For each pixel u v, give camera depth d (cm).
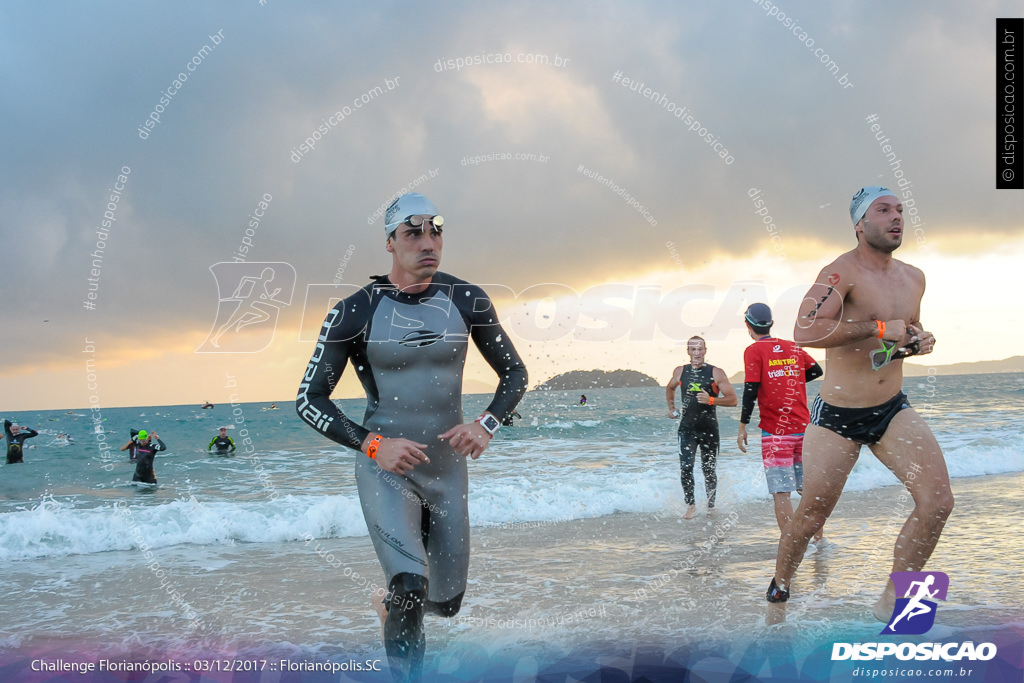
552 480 731
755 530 528
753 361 464
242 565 484
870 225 314
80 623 349
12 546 545
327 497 700
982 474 824
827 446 312
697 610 322
